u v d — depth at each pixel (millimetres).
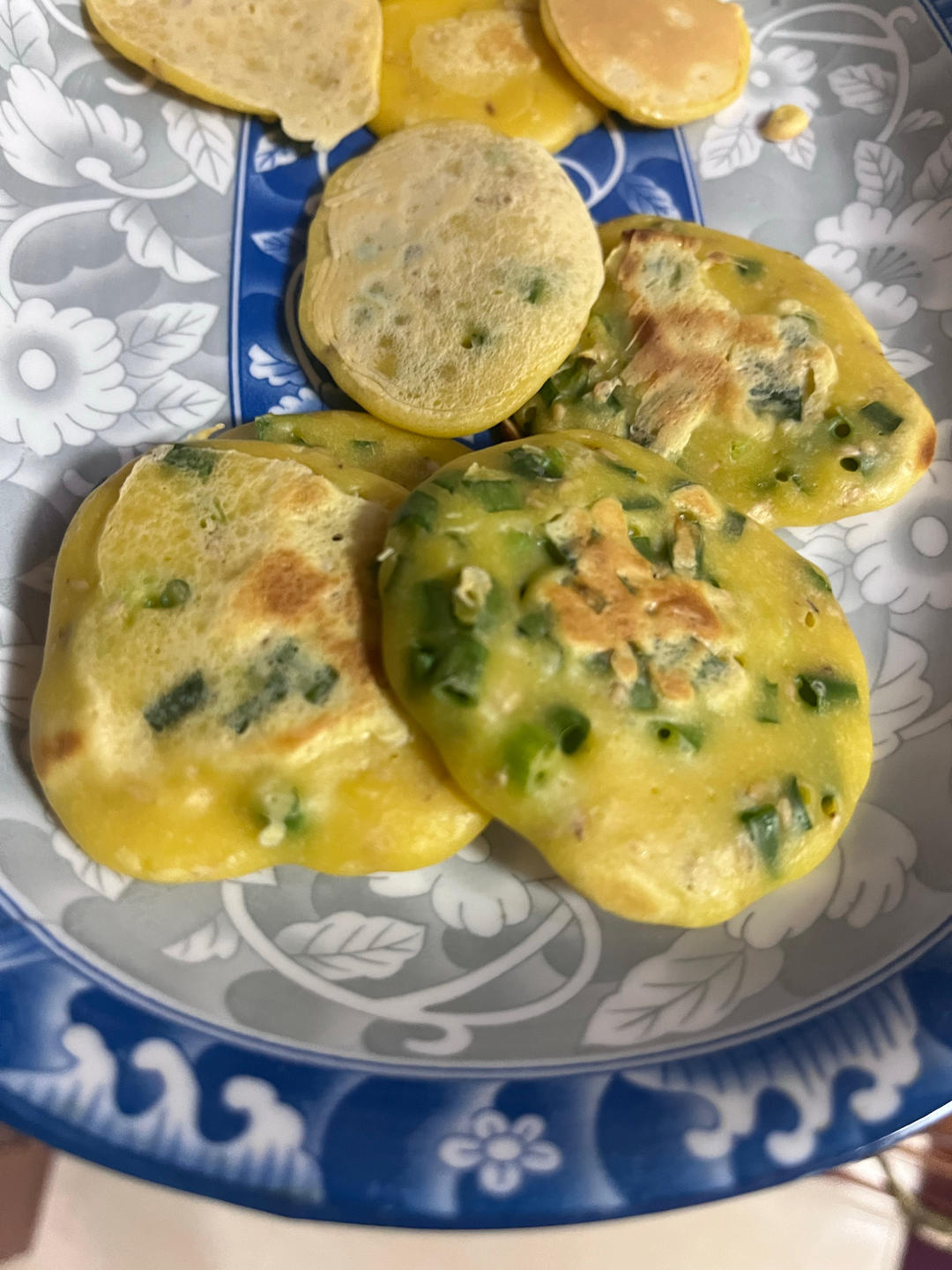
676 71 218
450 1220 131
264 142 212
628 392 193
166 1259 178
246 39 203
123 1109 133
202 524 158
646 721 146
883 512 206
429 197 194
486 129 201
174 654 151
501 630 141
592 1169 134
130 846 150
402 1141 135
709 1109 141
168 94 208
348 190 198
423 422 183
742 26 227
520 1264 182
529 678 141
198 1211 179
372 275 190
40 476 183
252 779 147
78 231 196
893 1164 189
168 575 155
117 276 198
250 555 154
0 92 191
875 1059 145
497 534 146
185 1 200
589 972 165
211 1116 134
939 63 230
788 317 195
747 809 150
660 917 148
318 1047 148
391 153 200
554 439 166
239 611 150
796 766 157
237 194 210
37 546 178
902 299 223
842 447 190
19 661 170
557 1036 156
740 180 231
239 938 160
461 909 169
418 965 164
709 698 152
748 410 190
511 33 218
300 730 146
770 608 167
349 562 156
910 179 230
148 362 197
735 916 168
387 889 169
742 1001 158
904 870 171
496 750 137
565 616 143
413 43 214
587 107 222
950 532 206
